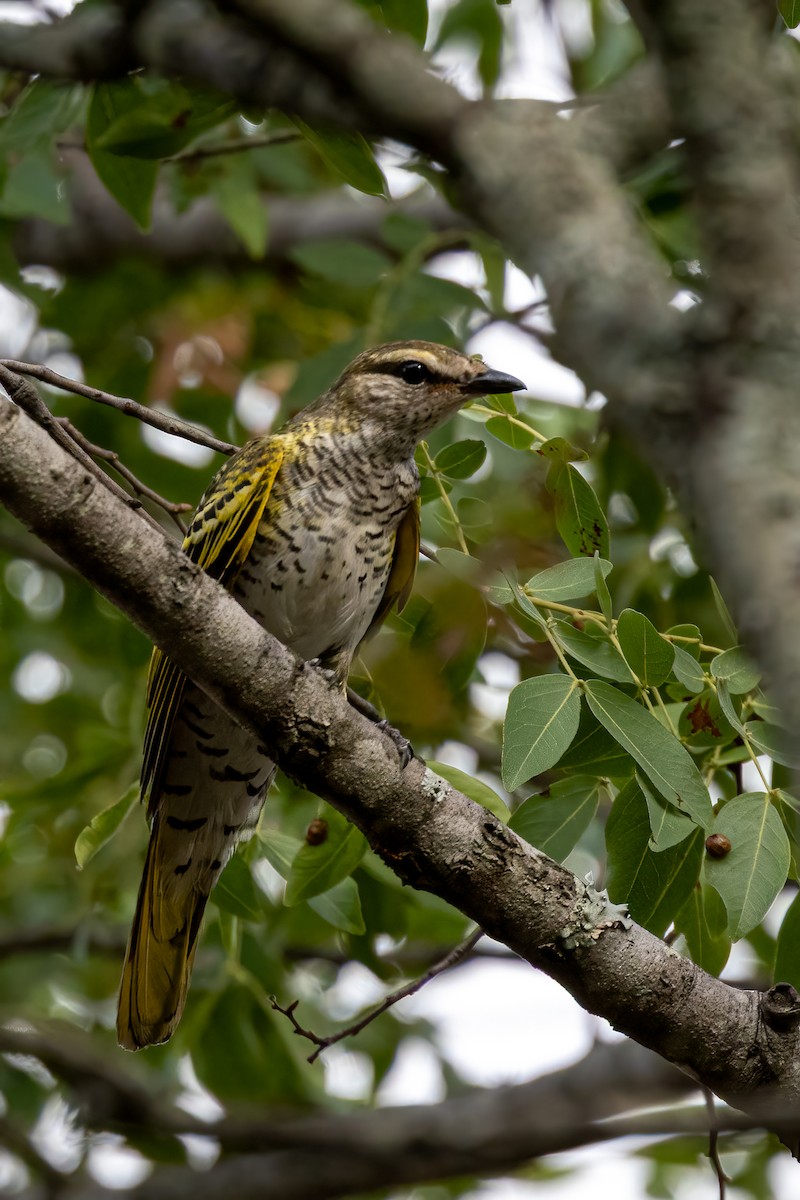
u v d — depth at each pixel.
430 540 13.24
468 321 13.98
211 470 15.29
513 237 5.01
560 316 4.83
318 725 8.02
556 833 8.92
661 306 4.64
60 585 17.03
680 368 4.50
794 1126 6.03
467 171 5.16
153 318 16.47
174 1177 10.78
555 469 9.51
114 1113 11.85
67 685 17.06
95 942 15.19
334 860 9.87
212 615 7.79
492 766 14.52
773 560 4.17
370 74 5.21
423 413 11.03
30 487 7.39
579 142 5.18
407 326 13.31
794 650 4.06
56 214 13.25
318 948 14.58
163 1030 10.85
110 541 7.55
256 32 5.39
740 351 4.43
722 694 8.68
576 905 8.09
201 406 15.94
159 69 6.66
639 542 13.04
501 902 8.08
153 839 10.95
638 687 8.76
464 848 8.08
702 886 9.12
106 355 16.22
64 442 7.89
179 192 14.84
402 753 8.20
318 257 14.37
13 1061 13.76
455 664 10.37
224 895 10.90
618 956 8.03
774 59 4.71
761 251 4.45
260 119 10.28
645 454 4.87
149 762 10.42
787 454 4.27
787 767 8.52
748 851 8.26
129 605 7.75
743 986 13.66
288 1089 11.92
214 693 8.04
